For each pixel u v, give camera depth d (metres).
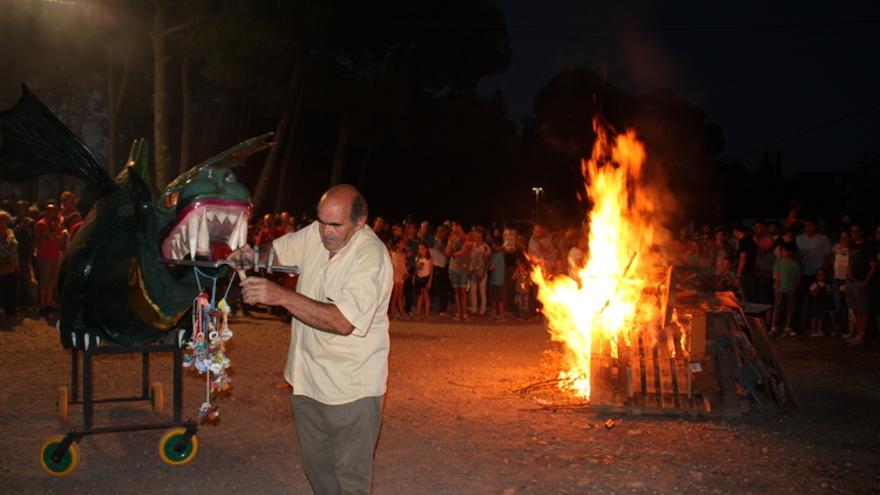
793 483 5.80
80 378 9.05
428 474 5.92
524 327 14.95
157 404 7.44
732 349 8.16
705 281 9.62
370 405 4.07
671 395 7.88
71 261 5.86
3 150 6.14
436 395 8.64
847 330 14.38
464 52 26.42
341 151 27.20
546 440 6.88
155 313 5.55
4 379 8.93
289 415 7.66
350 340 4.03
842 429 7.48
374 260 4.04
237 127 35.97
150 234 5.36
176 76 32.16
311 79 24.36
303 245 4.40
